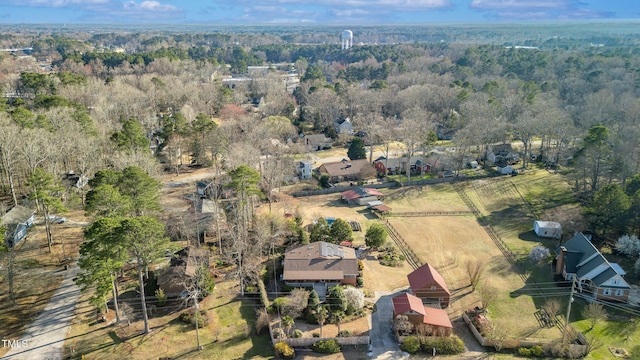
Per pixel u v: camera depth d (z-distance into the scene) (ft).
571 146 369.30
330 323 175.73
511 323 177.88
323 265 201.87
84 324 168.76
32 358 151.43
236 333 168.55
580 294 196.24
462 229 260.01
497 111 415.44
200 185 296.71
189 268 191.93
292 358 157.28
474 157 372.17
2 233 185.37
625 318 180.45
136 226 149.48
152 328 168.66
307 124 490.49
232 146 320.70
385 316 180.55
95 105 402.52
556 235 247.50
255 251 216.74
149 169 264.31
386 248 233.35
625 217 225.97
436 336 166.30
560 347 159.53
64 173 285.84
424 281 188.03
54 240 226.17
